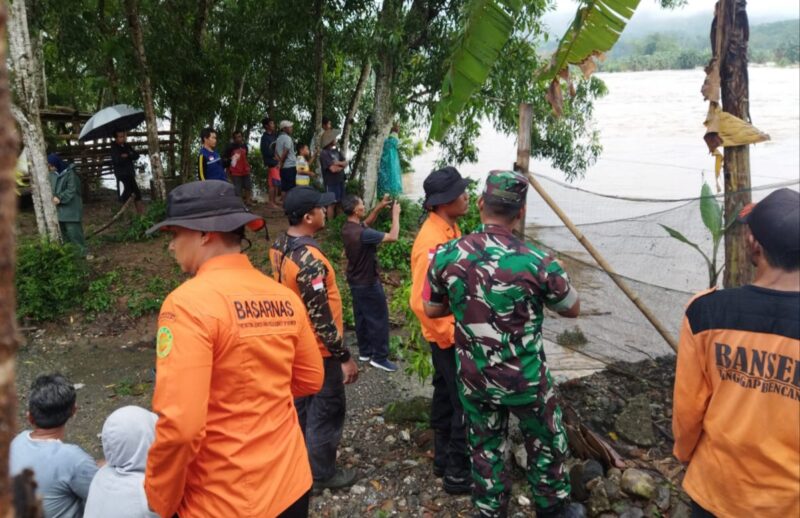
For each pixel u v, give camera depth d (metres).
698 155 23.36
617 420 3.59
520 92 9.35
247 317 1.93
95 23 10.16
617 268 3.56
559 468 2.79
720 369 1.85
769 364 1.75
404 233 9.66
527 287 2.54
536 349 2.64
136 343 6.43
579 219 4.06
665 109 47.81
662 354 3.55
